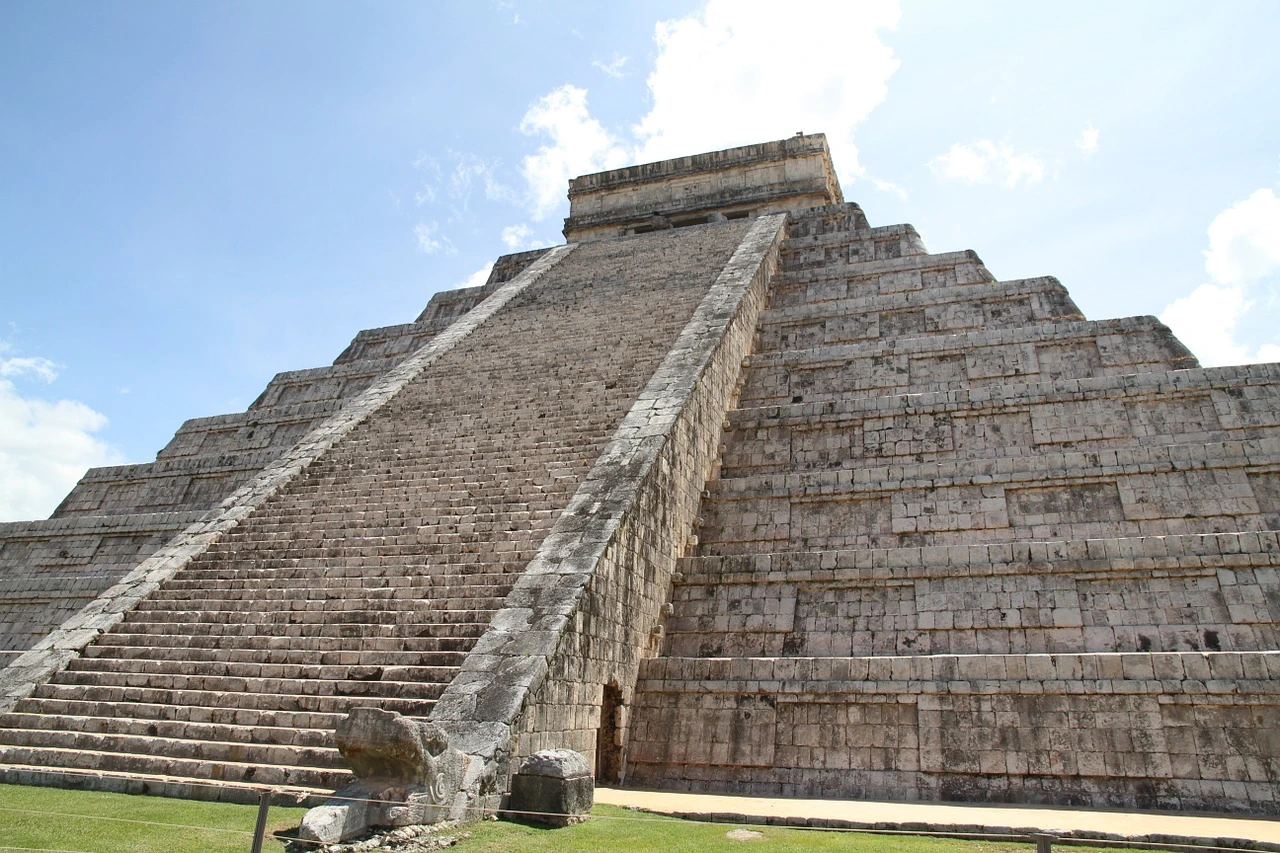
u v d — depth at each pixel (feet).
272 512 47.19
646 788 35.47
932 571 40.96
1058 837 24.03
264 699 31.17
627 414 48.14
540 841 22.02
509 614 32.63
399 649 33.17
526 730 28.14
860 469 48.21
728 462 54.54
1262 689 31.01
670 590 43.98
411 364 65.05
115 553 64.95
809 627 41.65
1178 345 54.29
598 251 88.33
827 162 102.42
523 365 60.85
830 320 68.39
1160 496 43.14
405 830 21.59
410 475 48.19
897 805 31.12
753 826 25.81
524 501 42.42
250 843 20.36
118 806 23.99
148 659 35.04
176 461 74.64
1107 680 33.04
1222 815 29.32
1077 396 50.06
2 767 28.43
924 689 34.91
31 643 56.34
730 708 36.96
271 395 86.58
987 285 65.26
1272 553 36.68
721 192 103.50
